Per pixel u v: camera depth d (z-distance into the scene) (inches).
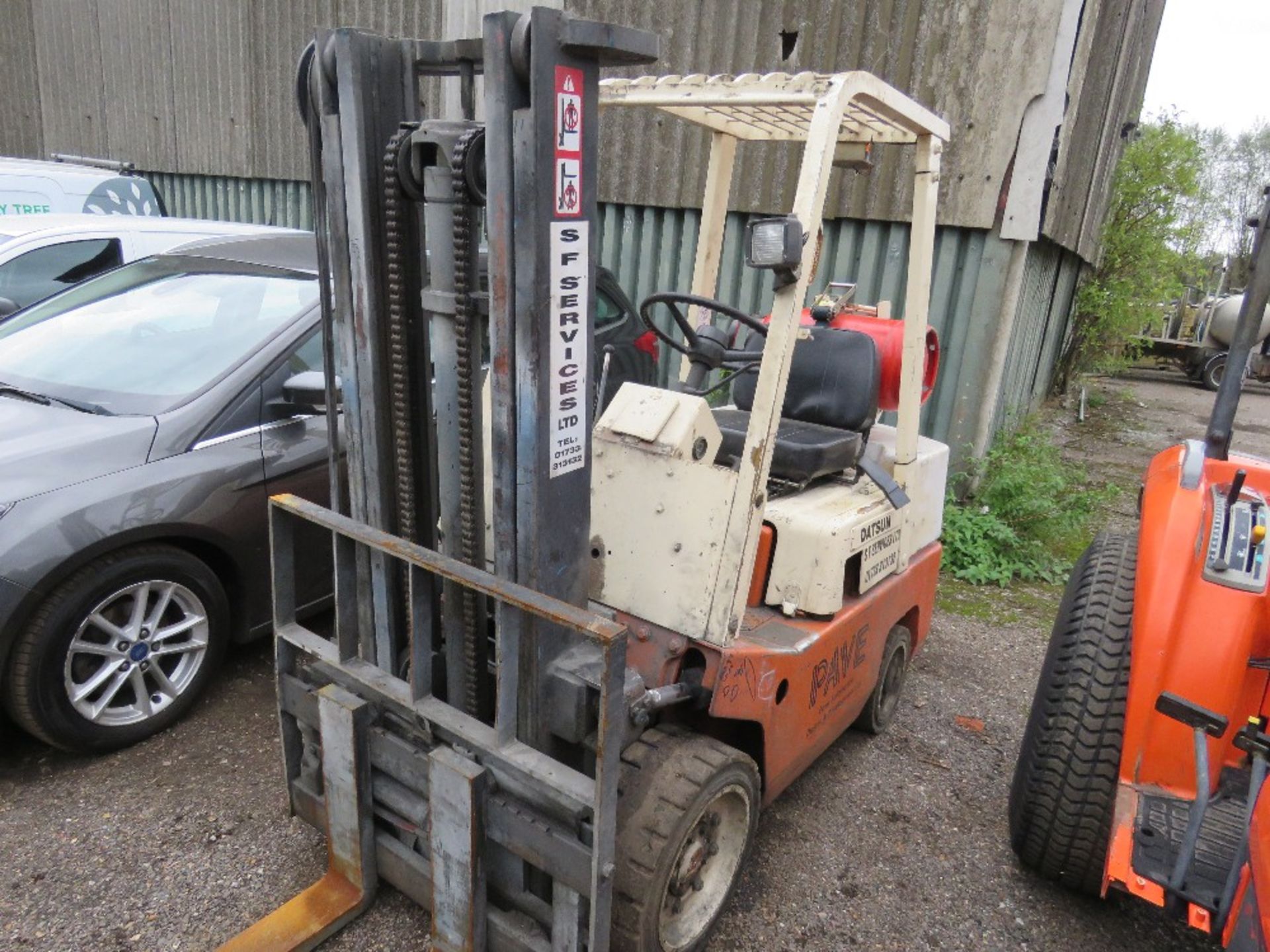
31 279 212.5
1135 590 99.2
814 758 118.8
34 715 115.7
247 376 140.8
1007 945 104.2
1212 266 719.1
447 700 95.3
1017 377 322.0
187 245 213.0
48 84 499.8
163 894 101.4
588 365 83.4
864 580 117.3
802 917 105.7
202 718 135.0
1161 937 107.0
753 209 269.7
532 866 86.6
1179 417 498.0
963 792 133.0
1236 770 95.9
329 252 89.4
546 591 84.7
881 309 148.5
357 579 95.9
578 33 70.3
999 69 225.5
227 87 411.2
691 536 94.3
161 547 126.4
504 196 73.4
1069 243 347.9
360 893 96.8
